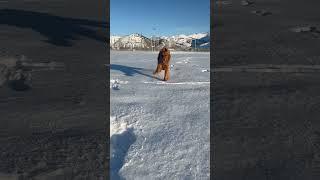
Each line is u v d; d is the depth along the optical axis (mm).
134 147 6355
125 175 5449
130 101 9234
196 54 30141
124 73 14109
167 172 5496
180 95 9875
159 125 7363
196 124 7359
